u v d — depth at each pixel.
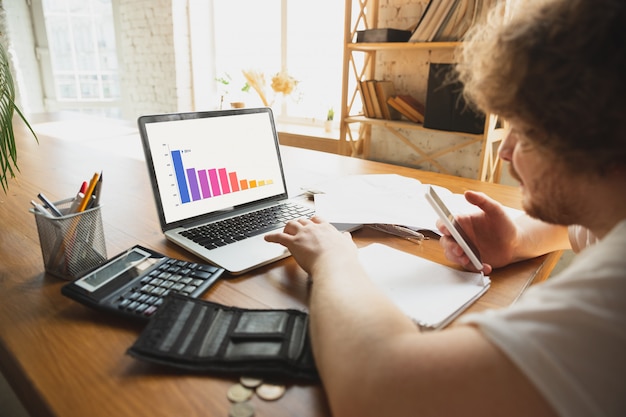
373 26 2.73
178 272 0.71
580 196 0.41
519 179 0.49
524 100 0.39
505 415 0.32
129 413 0.44
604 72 0.35
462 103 2.14
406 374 0.36
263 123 1.11
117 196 1.20
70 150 1.81
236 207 1.02
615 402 0.30
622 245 0.35
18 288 0.70
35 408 0.48
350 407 0.39
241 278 0.74
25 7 4.17
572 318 0.32
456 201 1.11
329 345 0.45
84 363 0.52
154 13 3.88
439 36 2.20
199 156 0.96
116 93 4.55
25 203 1.13
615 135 0.36
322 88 3.44
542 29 0.38
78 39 4.35
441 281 0.72
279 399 0.47
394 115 2.61
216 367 0.50
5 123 0.90
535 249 0.83
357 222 0.94
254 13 3.72
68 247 0.71
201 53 4.00
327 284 0.56
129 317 0.59
